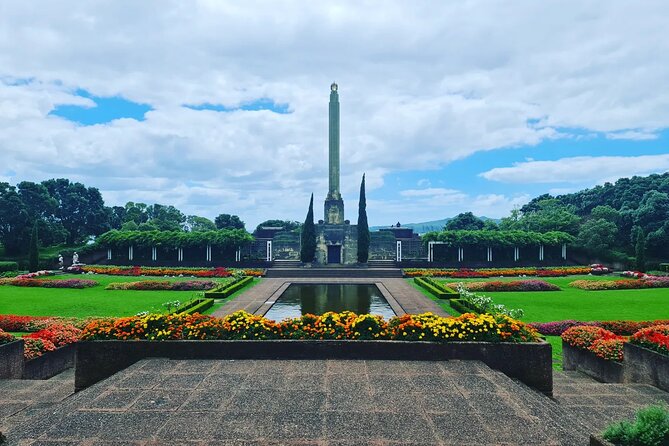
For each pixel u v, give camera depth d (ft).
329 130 196.13
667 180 225.76
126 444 20.47
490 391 27.22
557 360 47.03
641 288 110.63
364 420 23.02
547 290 106.63
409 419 23.13
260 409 24.44
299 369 31.83
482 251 186.19
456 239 180.75
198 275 140.97
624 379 36.04
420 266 173.37
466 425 22.41
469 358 33.81
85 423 22.65
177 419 23.13
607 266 180.86
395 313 78.59
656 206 195.31
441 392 27.07
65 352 43.50
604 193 247.70
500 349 33.50
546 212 235.81
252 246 198.90
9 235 201.77
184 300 91.45
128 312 76.79
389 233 207.51
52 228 217.97
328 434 21.45
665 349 32.63
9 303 85.92
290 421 22.90
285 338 35.68
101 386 28.14
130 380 29.25
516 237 180.34
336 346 34.78
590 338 40.73
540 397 28.78
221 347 34.76
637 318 70.49
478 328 34.73
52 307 81.51
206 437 21.15
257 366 32.60
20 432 21.67
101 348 34.12
